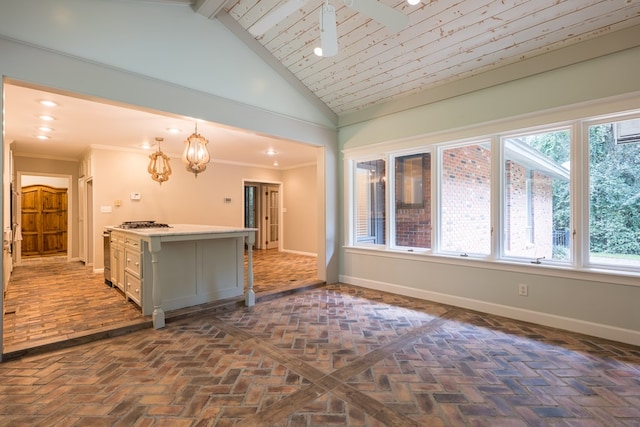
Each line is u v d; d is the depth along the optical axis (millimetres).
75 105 3705
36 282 4859
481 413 1785
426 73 3621
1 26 2275
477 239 3617
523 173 3305
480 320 3254
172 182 6754
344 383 2094
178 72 3186
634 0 2408
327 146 4770
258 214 9117
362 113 4551
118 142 5617
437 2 2791
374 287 4527
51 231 8203
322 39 1919
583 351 2537
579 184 2910
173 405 1857
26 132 4883
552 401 1888
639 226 2707
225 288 3887
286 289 4297
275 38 3645
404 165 4277
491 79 3352
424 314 3443
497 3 2674
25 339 2639
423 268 4012
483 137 3502
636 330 2646
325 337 2838
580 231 2914
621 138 2775
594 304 2842
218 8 3225
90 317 3223
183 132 4941
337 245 4938
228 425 1692
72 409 1813
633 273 2672
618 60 2676
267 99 3979
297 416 1766
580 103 2848
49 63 2463
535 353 2510
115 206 5988
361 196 4840
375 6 1843
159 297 3078
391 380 2127
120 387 2037
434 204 3924
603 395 1945
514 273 3291
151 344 2695
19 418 1733
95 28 2689
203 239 3678
